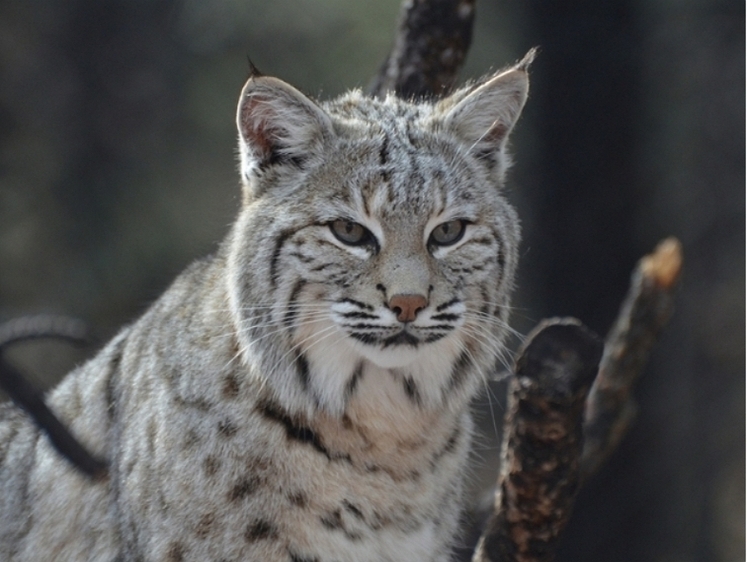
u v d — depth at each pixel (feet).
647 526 58.75
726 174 77.82
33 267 73.10
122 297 72.49
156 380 27.09
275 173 27.27
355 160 26.58
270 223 26.53
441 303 26.22
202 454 25.90
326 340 26.30
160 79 77.77
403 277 25.71
